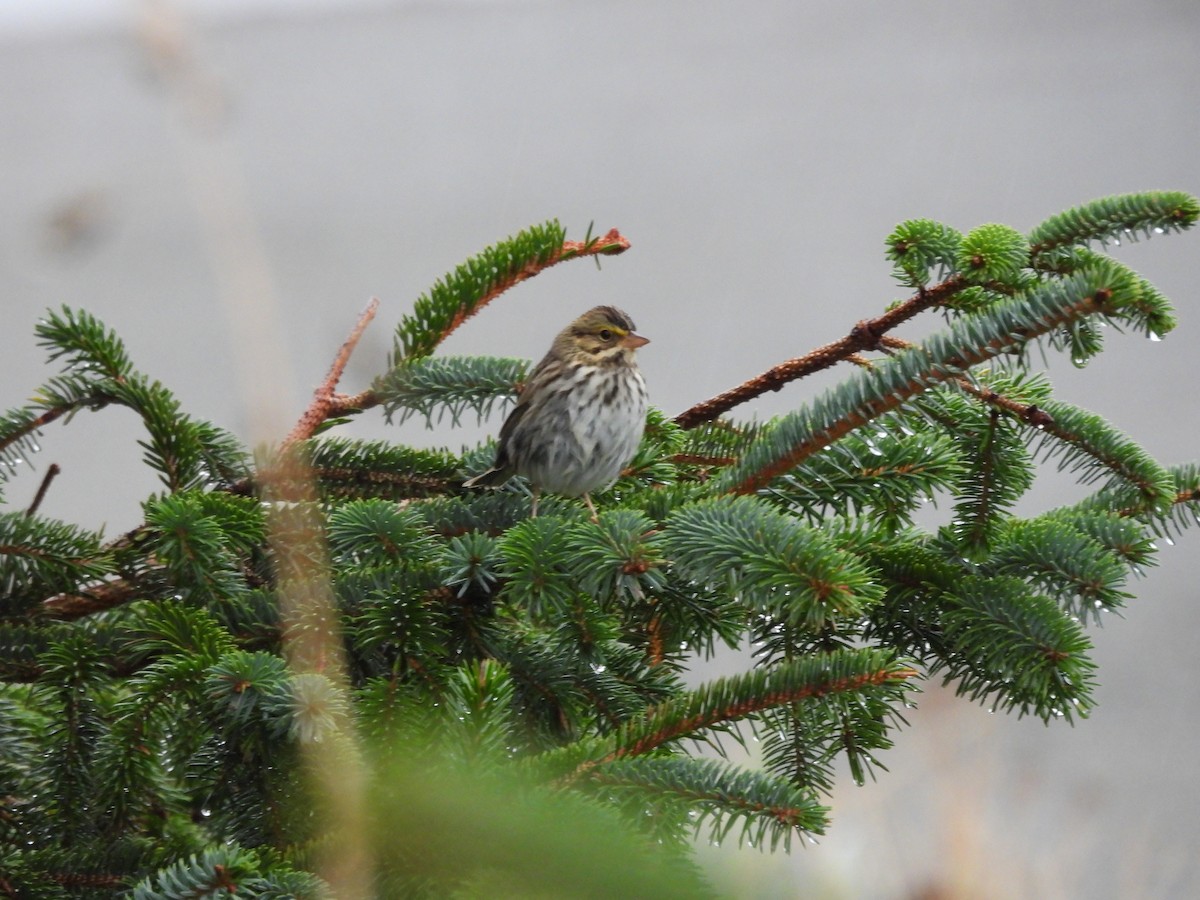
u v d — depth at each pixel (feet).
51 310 31.78
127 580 31.65
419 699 31.40
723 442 32.14
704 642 31.68
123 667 31.48
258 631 31.53
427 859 31.09
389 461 31.94
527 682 31.53
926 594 31.63
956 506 31.73
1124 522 31.73
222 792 31.40
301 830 31.37
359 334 31.96
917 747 32.27
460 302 31.99
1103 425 31.73
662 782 31.27
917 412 31.76
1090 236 31.83
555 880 25.61
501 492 31.89
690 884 26.02
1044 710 31.53
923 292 31.81
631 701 31.55
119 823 31.40
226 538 31.55
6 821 31.42
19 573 31.60
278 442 31.22
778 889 28.78
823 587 31.37
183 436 31.81
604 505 32.09
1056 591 31.65
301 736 31.24
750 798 31.24
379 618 31.50
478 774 31.24
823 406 31.65
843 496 31.68
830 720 31.58
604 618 31.50
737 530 31.42
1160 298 31.60
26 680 31.50
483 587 31.50
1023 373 31.81
